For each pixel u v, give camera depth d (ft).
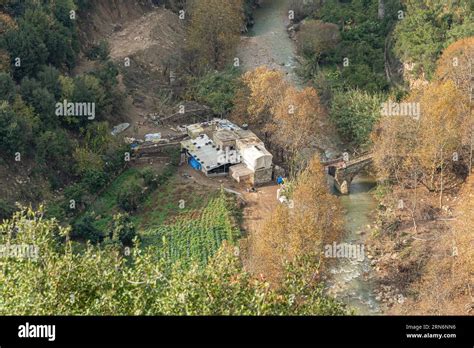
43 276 166.20
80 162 372.99
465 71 403.34
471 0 471.21
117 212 356.18
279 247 263.08
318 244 270.87
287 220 274.98
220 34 500.33
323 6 602.03
